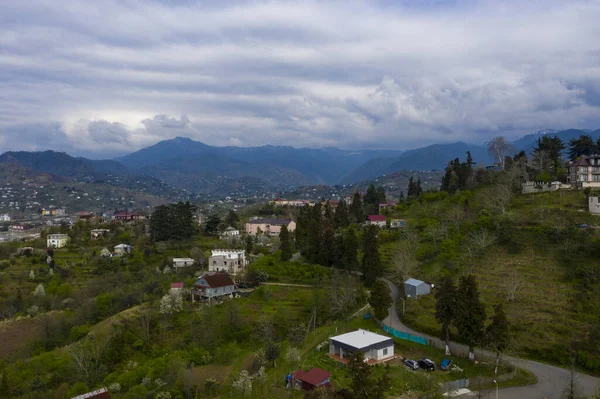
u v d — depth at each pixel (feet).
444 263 383.86
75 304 400.67
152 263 500.74
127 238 622.13
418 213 528.63
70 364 284.82
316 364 246.88
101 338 312.09
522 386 220.64
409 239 439.22
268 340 288.71
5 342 345.10
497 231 411.13
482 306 251.19
